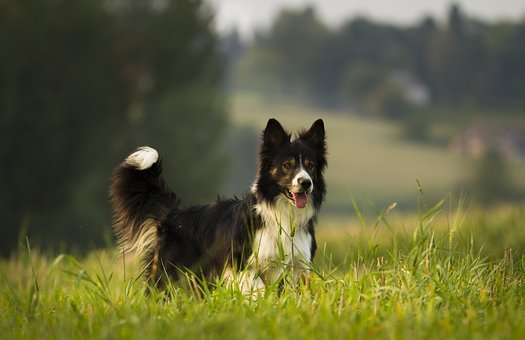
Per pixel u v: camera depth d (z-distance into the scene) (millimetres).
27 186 24688
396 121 132875
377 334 4574
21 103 24672
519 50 150875
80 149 26375
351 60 151250
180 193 30047
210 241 6566
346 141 113500
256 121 112562
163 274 6617
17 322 5270
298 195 6230
